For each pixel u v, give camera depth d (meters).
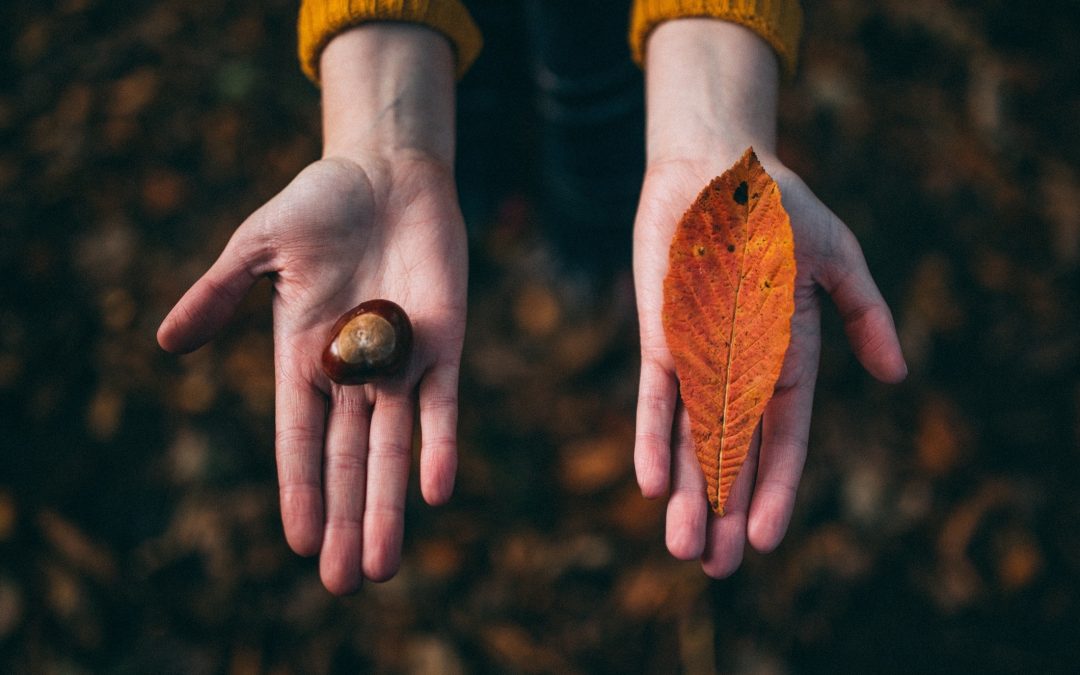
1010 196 0.80
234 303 0.55
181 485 0.71
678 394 0.53
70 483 0.71
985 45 0.84
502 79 0.72
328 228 0.55
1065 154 0.82
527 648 0.68
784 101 0.82
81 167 0.79
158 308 0.76
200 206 0.79
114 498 0.71
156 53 0.83
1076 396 0.75
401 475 0.54
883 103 0.83
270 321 0.75
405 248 0.56
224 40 0.83
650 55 0.58
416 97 0.58
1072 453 0.74
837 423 0.74
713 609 0.69
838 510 0.71
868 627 0.69
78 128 0.80
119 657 0.67
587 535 0.72
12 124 0.80
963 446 0.73
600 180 0.71
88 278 0.76
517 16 0.67
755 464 0.53
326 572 0.53
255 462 0.72
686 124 0.56
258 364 0.74
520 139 0.81
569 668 0.68
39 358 0.73
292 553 0.70
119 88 0.81
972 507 0.72
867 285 0.54
